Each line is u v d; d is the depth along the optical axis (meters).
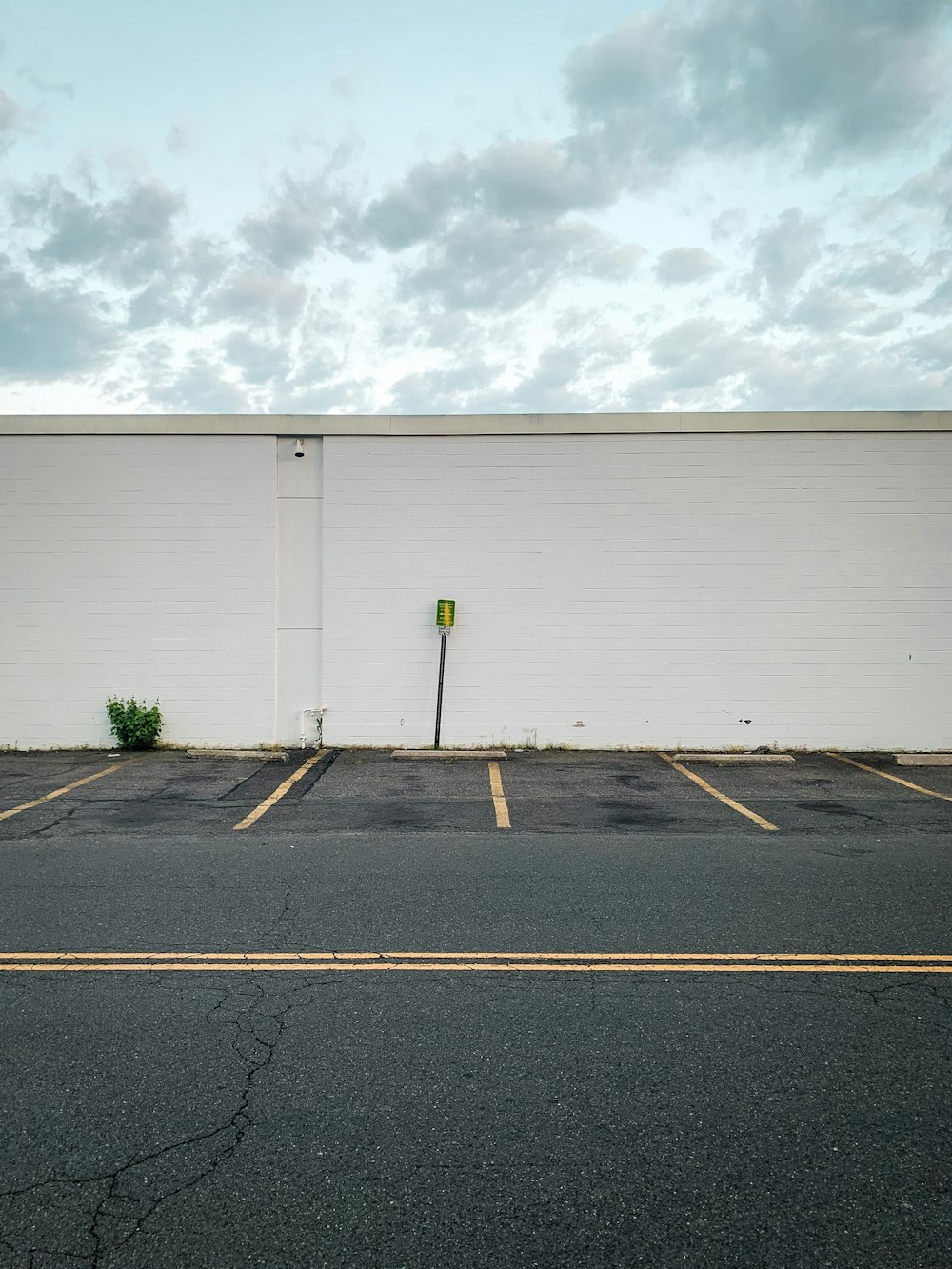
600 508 13.94
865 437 13.81
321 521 14.06
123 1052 4.32
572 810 9.93
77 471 14.00
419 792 10.95
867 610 13.88
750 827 9.07
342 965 5.38
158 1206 3.21
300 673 14.14
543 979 5.19
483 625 14.02
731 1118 3.78
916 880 7.12
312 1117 3.77
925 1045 4.40
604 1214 3.18
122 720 13.88
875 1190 3.31
